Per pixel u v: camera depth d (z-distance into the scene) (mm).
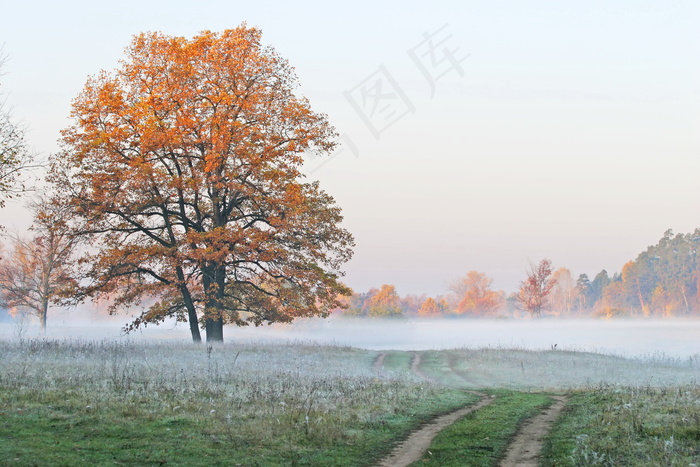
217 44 38906
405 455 13266
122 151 38750
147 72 38969
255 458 12391
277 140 39031
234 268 41094
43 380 18266
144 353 29578
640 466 11547
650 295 181500
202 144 38812
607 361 37000
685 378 28406
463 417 17281
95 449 11992
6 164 27016
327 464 12438
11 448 11477
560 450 13180
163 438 13133
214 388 18984
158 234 41406
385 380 24922
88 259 38500
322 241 41625
